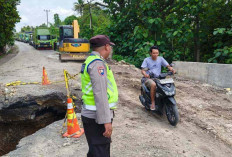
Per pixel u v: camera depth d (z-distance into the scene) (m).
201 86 7.98
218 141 4.09
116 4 17.77
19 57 21.88
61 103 6.62
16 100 6.16
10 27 25.16
